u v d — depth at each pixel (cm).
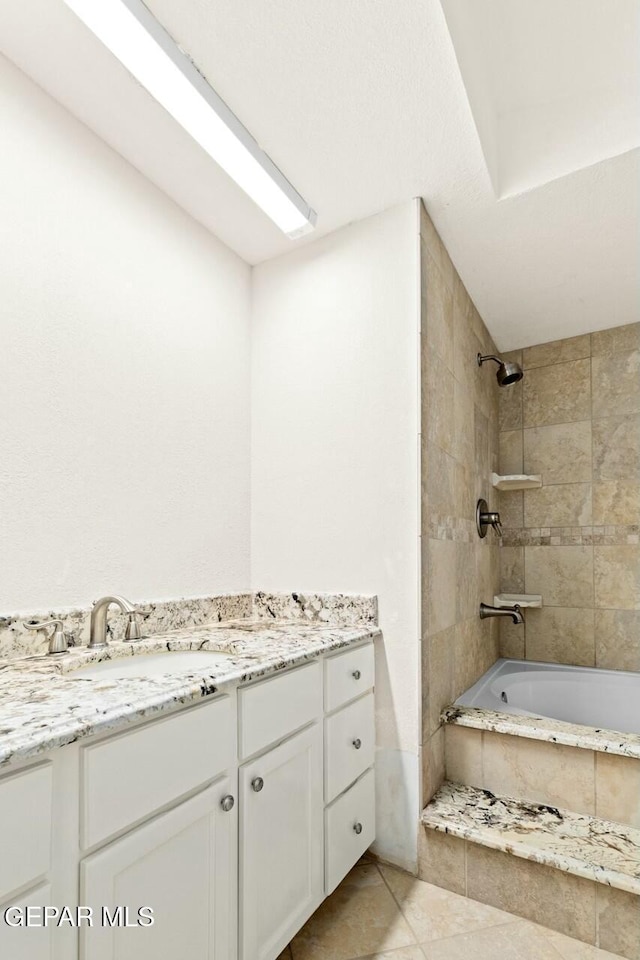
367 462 183
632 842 146
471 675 231
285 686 127
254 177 164
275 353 211
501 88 168
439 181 172
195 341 188
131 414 160
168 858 92
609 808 157
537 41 150
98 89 138
